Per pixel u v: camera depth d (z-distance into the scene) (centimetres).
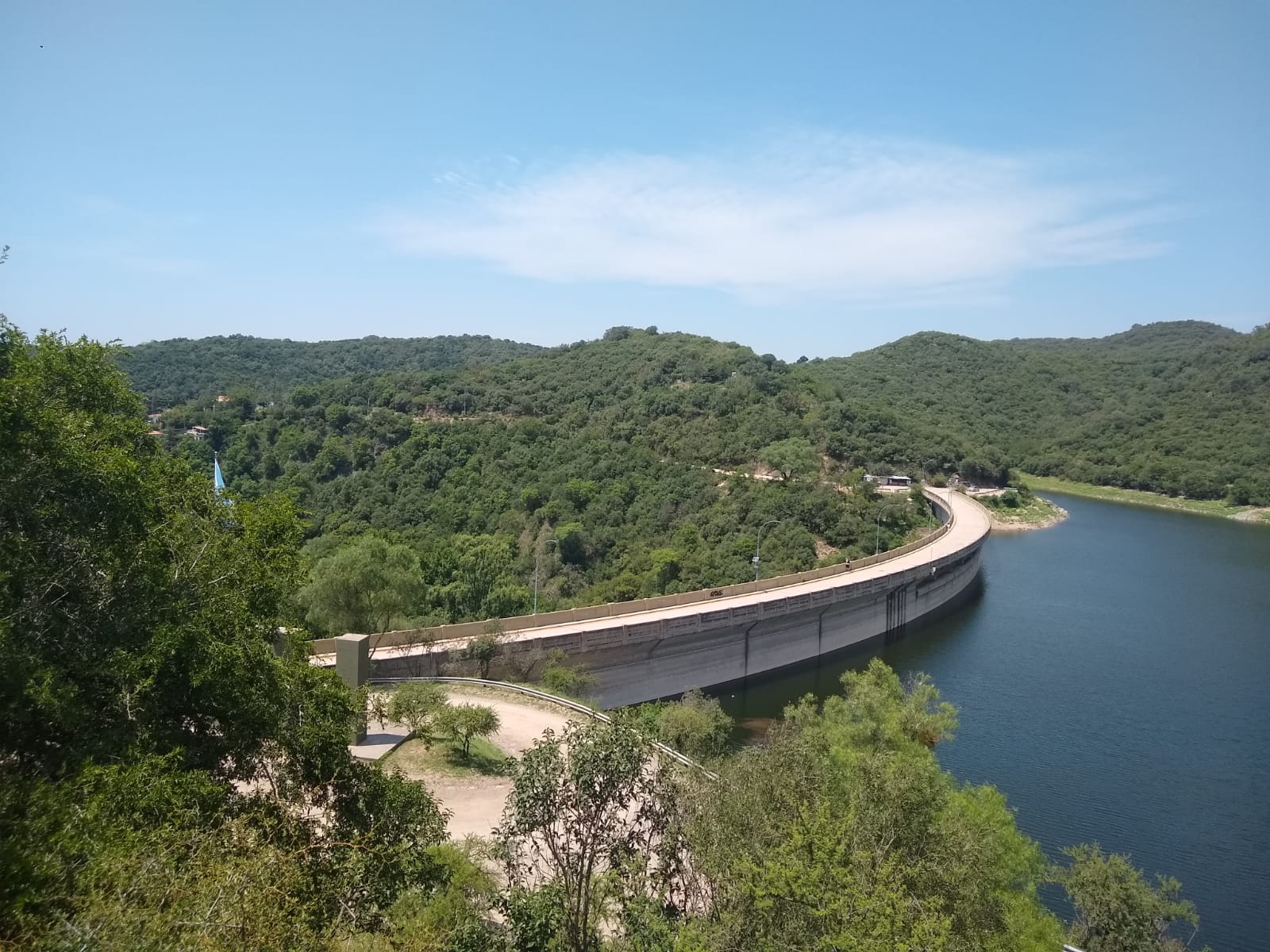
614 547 8625
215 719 1772
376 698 2978
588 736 1572
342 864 1484
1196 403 19600
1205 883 3575
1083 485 18038
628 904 1470
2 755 1432
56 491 1638
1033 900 2631
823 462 11200
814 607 6662
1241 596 9000
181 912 1013
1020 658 6775
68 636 1560
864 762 2064
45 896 995
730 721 4431
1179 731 5181
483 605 6166
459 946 1450
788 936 1298
